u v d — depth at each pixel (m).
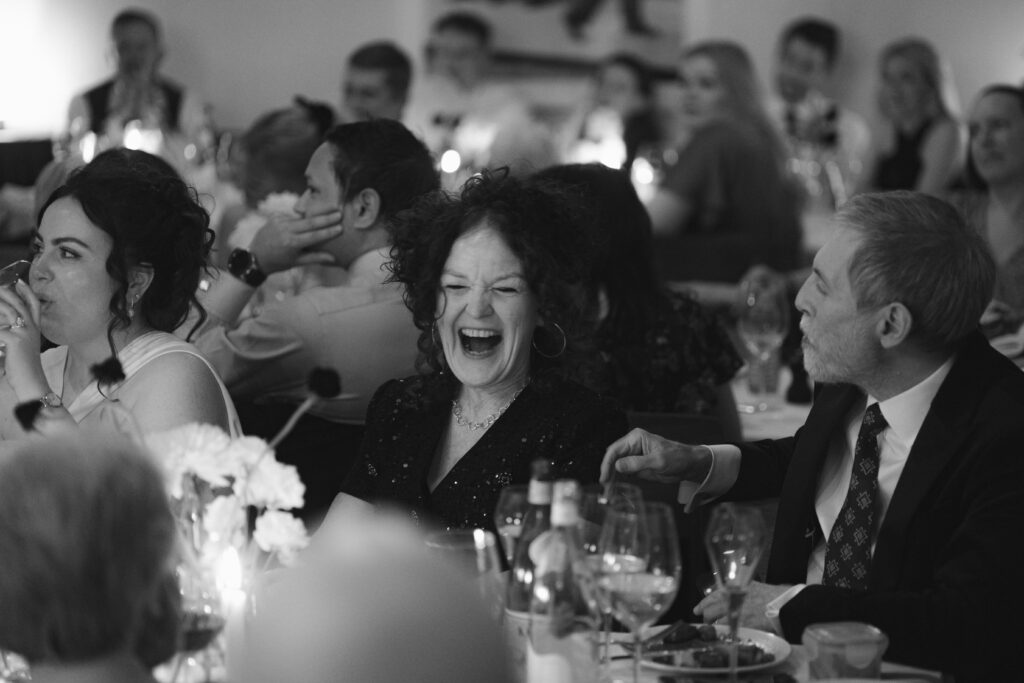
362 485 2.88
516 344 2.75
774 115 11.30
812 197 8.88
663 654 2.22
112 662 1.53
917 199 2.53
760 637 2.34
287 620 1.13
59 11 11.91
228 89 12.08
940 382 2.55
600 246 2.90
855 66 11.73
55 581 1.47
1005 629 2.36
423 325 2.82
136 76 10.19
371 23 12.03
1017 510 2.41
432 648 1.12
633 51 11.89
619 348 3.70
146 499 1.52
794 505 2.72
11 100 11.88
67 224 2.78
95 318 2.81
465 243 2.73
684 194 8.04
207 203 6.18
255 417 3.74
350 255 3.91
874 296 2.48
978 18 11.56
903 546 2.48
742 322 4.86
